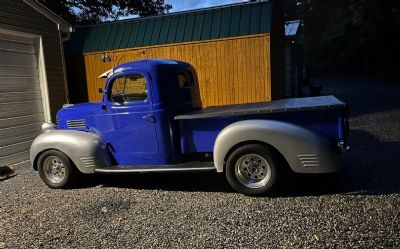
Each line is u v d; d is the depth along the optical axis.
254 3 10.91
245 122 4.61
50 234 3.91
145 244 3.51
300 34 21.89
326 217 3.83
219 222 3.92
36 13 9.20
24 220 4.39
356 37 37.41
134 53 11.31
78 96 12.06
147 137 5.28
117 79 5.39
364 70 40.31
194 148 5.04
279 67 13.87
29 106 9.05
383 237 3.30
